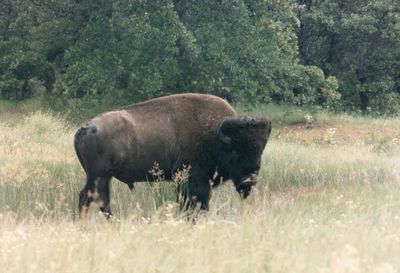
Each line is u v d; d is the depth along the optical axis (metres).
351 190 43.16
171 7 83.94
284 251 23.31
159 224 27.67
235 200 40.88
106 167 36.16
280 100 109.12
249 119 36.47
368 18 108.12
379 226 28.50
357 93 113.12
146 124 37.16
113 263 22.31
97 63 86.88
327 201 38.31
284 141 76.50
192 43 83.88
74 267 21.67
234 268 21.59
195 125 37.72
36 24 108.50
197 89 89.69
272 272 21.23
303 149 61.50
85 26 93.31
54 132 67.69
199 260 22.31
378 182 47.59
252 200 40.47
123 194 41.03
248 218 28.91
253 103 90.00
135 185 41.88
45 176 43.09
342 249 23.53
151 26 85.12
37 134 66.62
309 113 98.69
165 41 84.69
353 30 111.06
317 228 27.30
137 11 87.50
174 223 26.86
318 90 108.94
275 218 29.12
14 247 24.25
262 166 50.53
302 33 114.88
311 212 33.81
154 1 84.44
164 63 85.12
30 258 23.09
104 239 25.20
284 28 98.62
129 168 36.97
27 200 40.09
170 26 84.06
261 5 91.31
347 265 20.75
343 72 114.75
